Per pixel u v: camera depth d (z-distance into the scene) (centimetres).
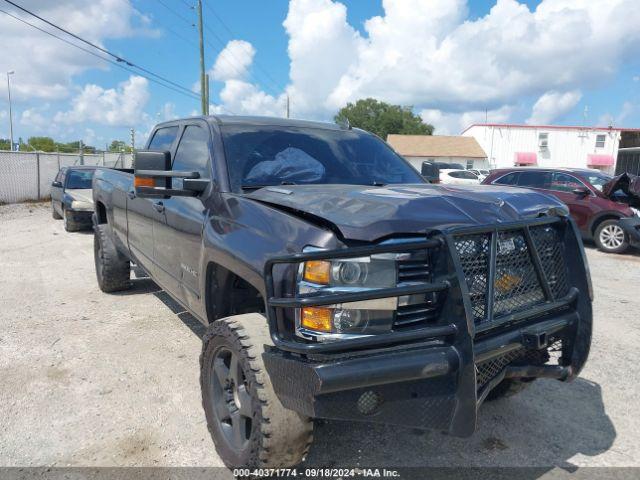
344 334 237
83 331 522
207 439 332
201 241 346
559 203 322
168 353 468
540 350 302
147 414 361
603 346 514
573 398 401
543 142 5044
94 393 390
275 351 257
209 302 343
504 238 276
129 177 579
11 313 580
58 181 1500
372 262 241
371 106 8238
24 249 1020
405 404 245
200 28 2778
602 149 4944
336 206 266
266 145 392
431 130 8225
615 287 780
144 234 489
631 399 400
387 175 416
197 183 355
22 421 348
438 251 248
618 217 1090
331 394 234
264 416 253
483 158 5159
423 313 252
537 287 293
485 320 260
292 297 247
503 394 369
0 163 2100
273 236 271
